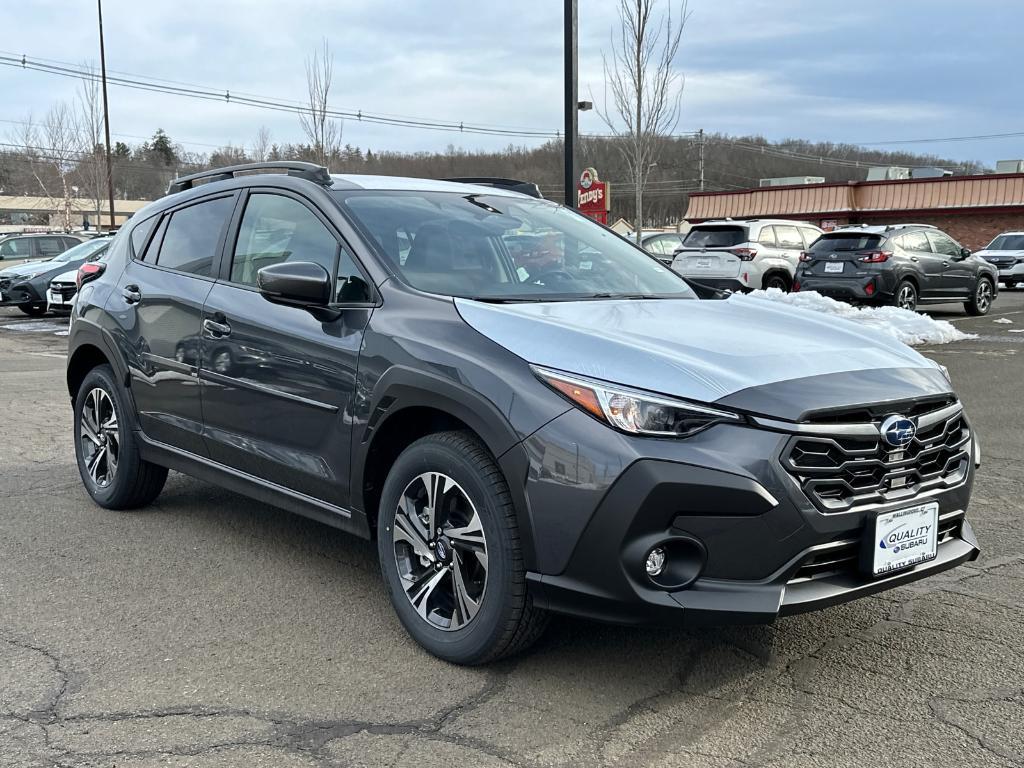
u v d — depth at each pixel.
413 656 3.23
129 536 4.55
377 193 4.00
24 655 3.21
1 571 4.05
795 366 2.95
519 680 3.04
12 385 9.47
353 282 3.61
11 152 48.62
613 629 3.47
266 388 3.82
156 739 2.66
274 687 2.98
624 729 2.73
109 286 4.93
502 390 2.93
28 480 5.60
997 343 12.63
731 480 2.64
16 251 22.56
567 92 11.27
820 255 15.68
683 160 48.00
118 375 4.73
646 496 2.65
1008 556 4.32
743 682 3.05
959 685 3.03
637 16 17.89
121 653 3.24
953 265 16.52
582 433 2.75
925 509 3.00
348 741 2.66
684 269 17.36
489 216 4.16
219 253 4.30
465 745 2.64
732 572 2.71
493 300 3.48
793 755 2.60
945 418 3.11
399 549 3.33
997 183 34.25
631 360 2.86
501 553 2.93
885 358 3.20
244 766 2.52
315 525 4.79
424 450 3.18
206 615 3.58
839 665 3.18
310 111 24.59
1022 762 2.56
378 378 3.31
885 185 37.16
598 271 4.06
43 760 2.54
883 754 2.60
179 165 65.12
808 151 68.38
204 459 4.29
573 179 11.41
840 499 2.81
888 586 2.95
